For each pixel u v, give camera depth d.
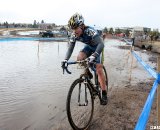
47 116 4.24
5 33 42.09
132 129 3.77
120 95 5.68
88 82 4.04
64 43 26.31
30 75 7.68
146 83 7.29
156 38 39.88
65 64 3.94
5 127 3.75
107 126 3.89
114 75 8.47
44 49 17.72
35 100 5.12
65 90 5.98
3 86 6.21
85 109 4.50
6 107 4.65
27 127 3.78
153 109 4.67
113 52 19.27
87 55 4.27
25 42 24.86
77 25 3.81
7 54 13.29
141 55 18.69
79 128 3.65
